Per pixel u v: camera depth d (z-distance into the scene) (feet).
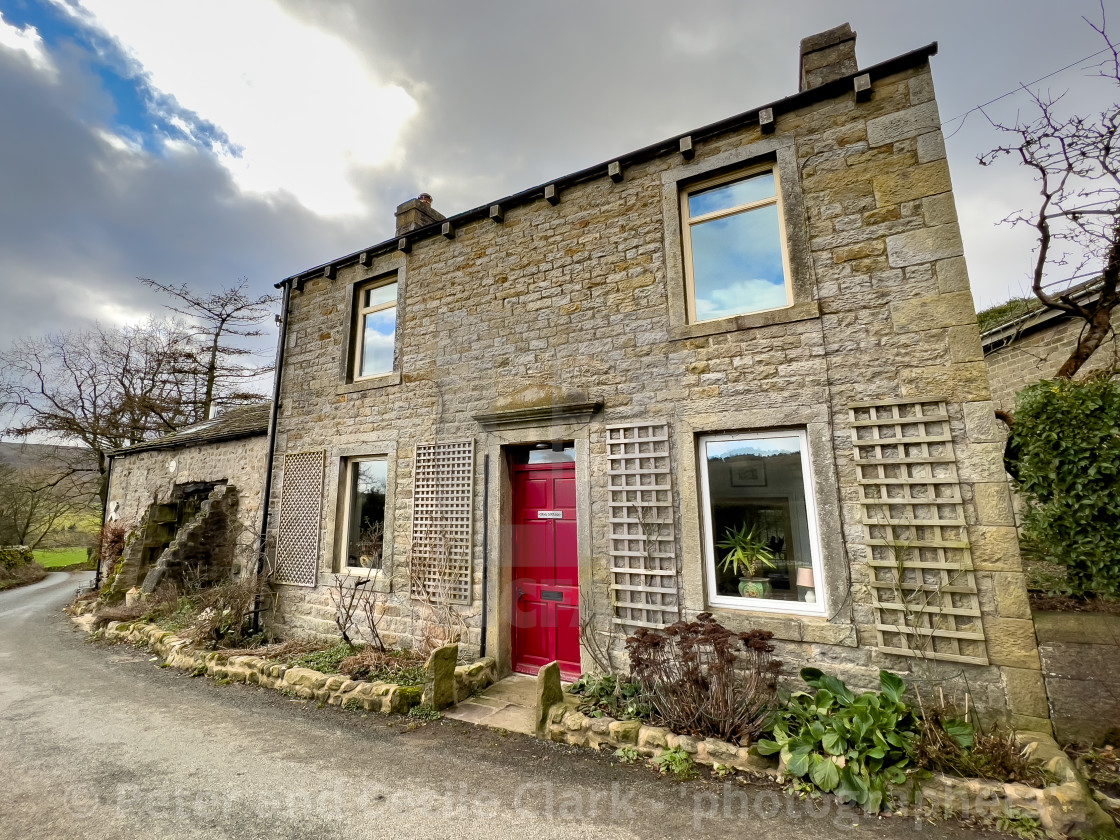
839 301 12.97
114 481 41.83
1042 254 15.46
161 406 60.08
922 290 12.16
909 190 12.69
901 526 11.49
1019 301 25.75
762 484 13.52
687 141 15.39
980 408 11.19
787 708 11.18
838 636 11.60
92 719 13.69
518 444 17.17
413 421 19.75
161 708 14.49
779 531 13.15
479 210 19.29
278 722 13.34
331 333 23.43
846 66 14.67
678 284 15.12
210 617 21.38
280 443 24.09
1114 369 15.37
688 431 14.17
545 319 17.37
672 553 13.76
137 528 33.14
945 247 12.09
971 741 9.15
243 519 27.48
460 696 14.29
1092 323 15.26
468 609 17.03
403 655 17.26
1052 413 11.38
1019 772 8.51
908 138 12.91
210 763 10.95
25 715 14.02
